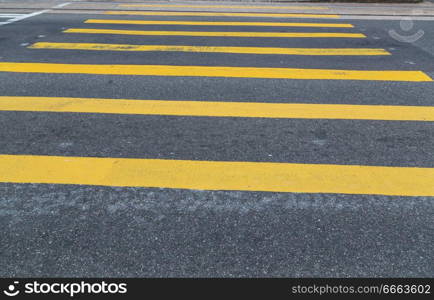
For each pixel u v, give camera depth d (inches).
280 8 478.3
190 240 119.8
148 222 126.6
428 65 276.4
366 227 125.2
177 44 320.8
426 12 461.7
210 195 138.9
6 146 167.5
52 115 195.9
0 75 250.7
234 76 253.4
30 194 138.3
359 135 179.3
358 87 237.3
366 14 449.4
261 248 117.2
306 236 121.6
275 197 138.1
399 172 152.1
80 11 456.1
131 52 299.7
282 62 280.1
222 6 487.5
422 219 128.6
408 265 112.3
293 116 197.9
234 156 162.1
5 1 514.6
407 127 187.0
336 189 142.3
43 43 320.5
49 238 120.0
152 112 201.0
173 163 156.9
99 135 177.5
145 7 476.7
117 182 145.2
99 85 236.7
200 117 196.1
